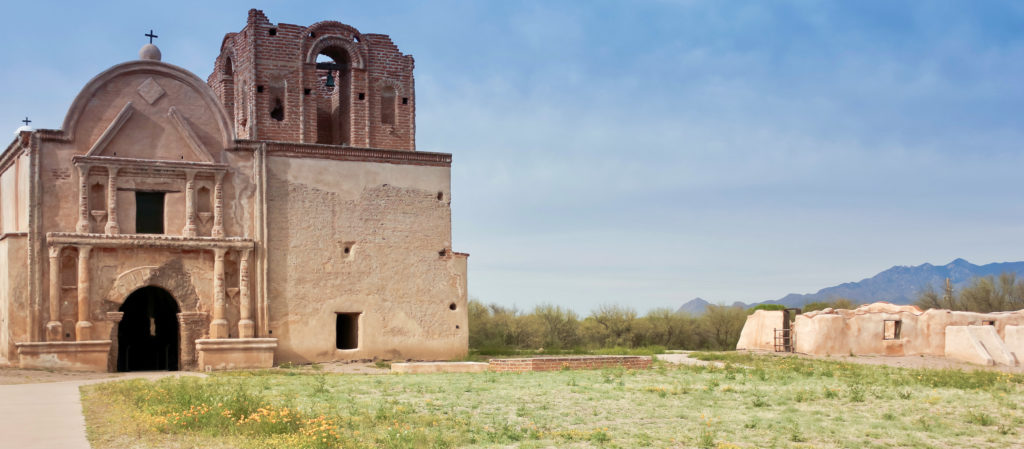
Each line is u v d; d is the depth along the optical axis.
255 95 31.69
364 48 33.50
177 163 29.42
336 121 35.59
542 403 17.00
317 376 23.98
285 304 30.61
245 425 13.30
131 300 34.62
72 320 27.66
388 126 33.66
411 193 33.06
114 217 28.48
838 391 19.00
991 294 57.88
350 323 32.66
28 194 27.77
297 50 32.56
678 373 23.59
